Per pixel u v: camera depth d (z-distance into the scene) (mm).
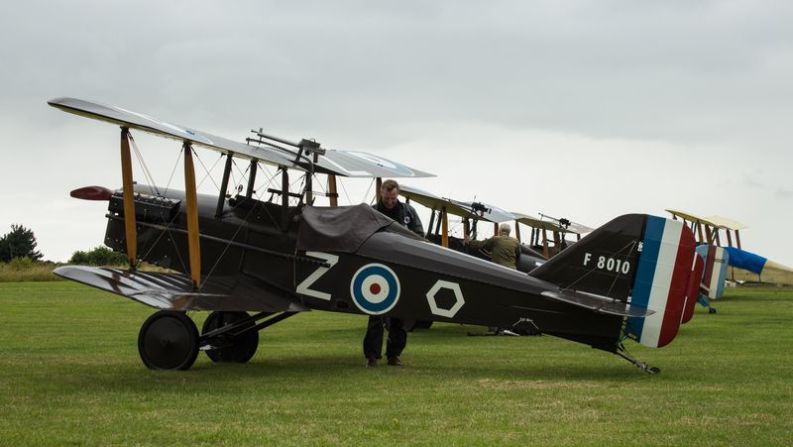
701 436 5887
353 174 12680
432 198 17219
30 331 13836
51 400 7145
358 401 7234
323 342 13219
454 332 15992
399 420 6395
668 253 9242
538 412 6750
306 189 10539
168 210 11164
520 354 11508
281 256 10289
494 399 7371
